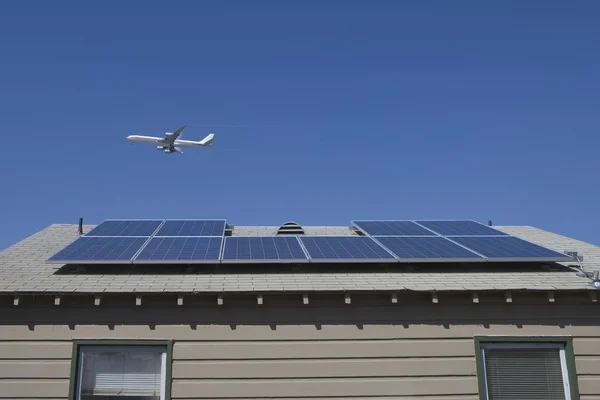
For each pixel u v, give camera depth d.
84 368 9.25
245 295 9.43
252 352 9.34
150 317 9.38
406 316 9.70
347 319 9.61
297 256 10.68
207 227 13.70
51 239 13.13
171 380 9.12
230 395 9.14
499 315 9.85
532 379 9.72
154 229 13.18
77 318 9.29
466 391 9.46
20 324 9.16
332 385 9.32
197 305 9.48
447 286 9.81
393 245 11.75
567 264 11.39
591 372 9.69
